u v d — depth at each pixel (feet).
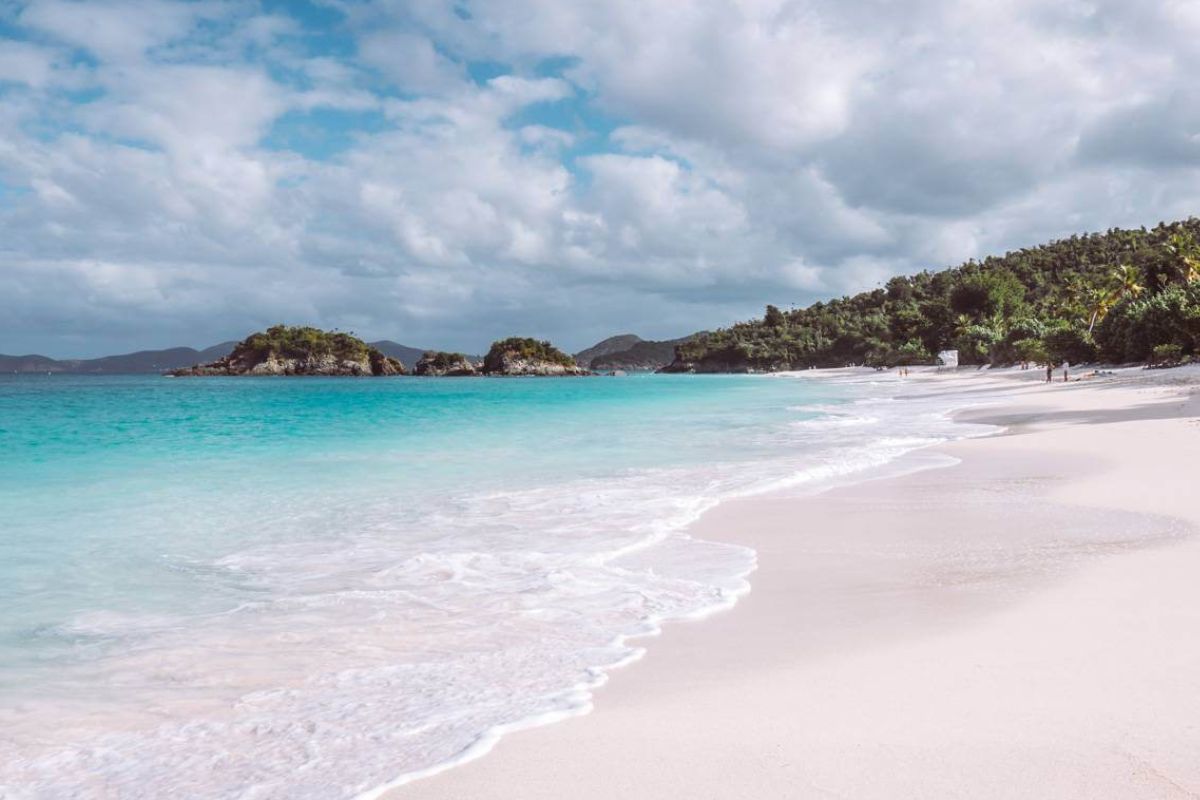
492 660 19.31
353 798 12.71
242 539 34.55
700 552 30.86
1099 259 652.89
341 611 23.73
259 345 651.25
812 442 74.95
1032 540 30.83
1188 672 16.21
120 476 56.03
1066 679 16.19
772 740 14.06
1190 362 206.59
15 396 237.25
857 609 22.71
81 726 15.94
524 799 12.34
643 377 621.72
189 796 13.05
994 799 11.66
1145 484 42.57
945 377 321.73
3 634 21.86
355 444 80.18
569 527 36.01
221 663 19.48
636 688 17.12
